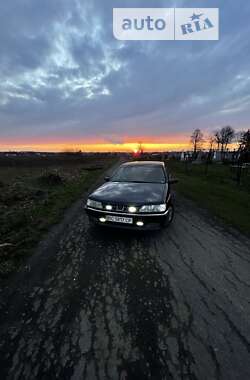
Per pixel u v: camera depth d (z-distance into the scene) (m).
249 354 1.77
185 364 1.69
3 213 5.82
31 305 2.36
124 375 1.61
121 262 3.22
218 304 2.37
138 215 3.64
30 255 3.45
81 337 1.95
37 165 31.52
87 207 4.14
